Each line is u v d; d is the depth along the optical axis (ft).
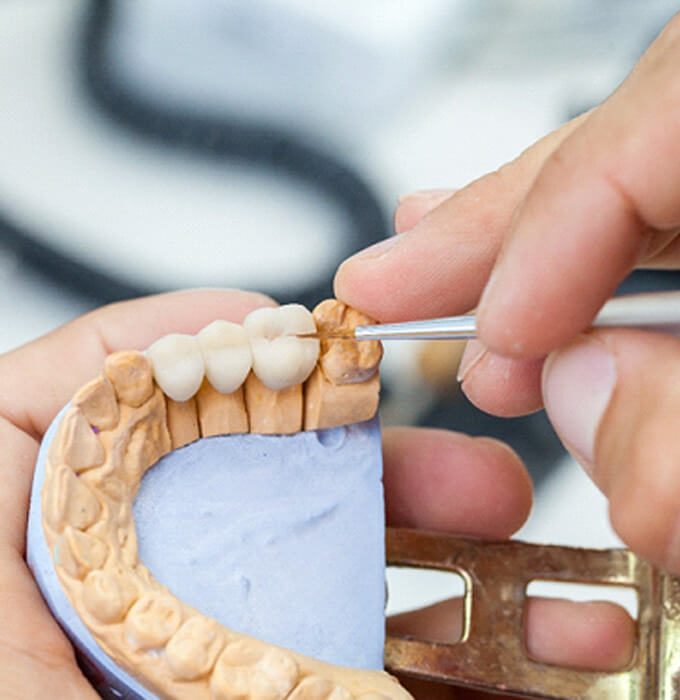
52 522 0.87
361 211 1.34
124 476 0.90
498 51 1.45
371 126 1.40
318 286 1.30
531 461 1.26
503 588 1.03
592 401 0.84
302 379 0.94
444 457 1.12
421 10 1.48
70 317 1.29
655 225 0.85
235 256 1.31
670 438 0.79
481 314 0.85
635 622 1.03
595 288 0.84
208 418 0.93
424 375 1.28
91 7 1.47
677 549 0.80
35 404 1.05
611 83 1.41
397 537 1.05
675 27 0.89
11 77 1.42
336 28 1.48
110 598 0.85
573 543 1.22
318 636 0.92
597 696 1.01
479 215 0.98
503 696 1.10
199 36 1.46
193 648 0.85
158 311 1.09
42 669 0.88
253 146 1.38
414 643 1.02
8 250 1.31
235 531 0.92
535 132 1.39
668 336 0.83
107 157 1.36
